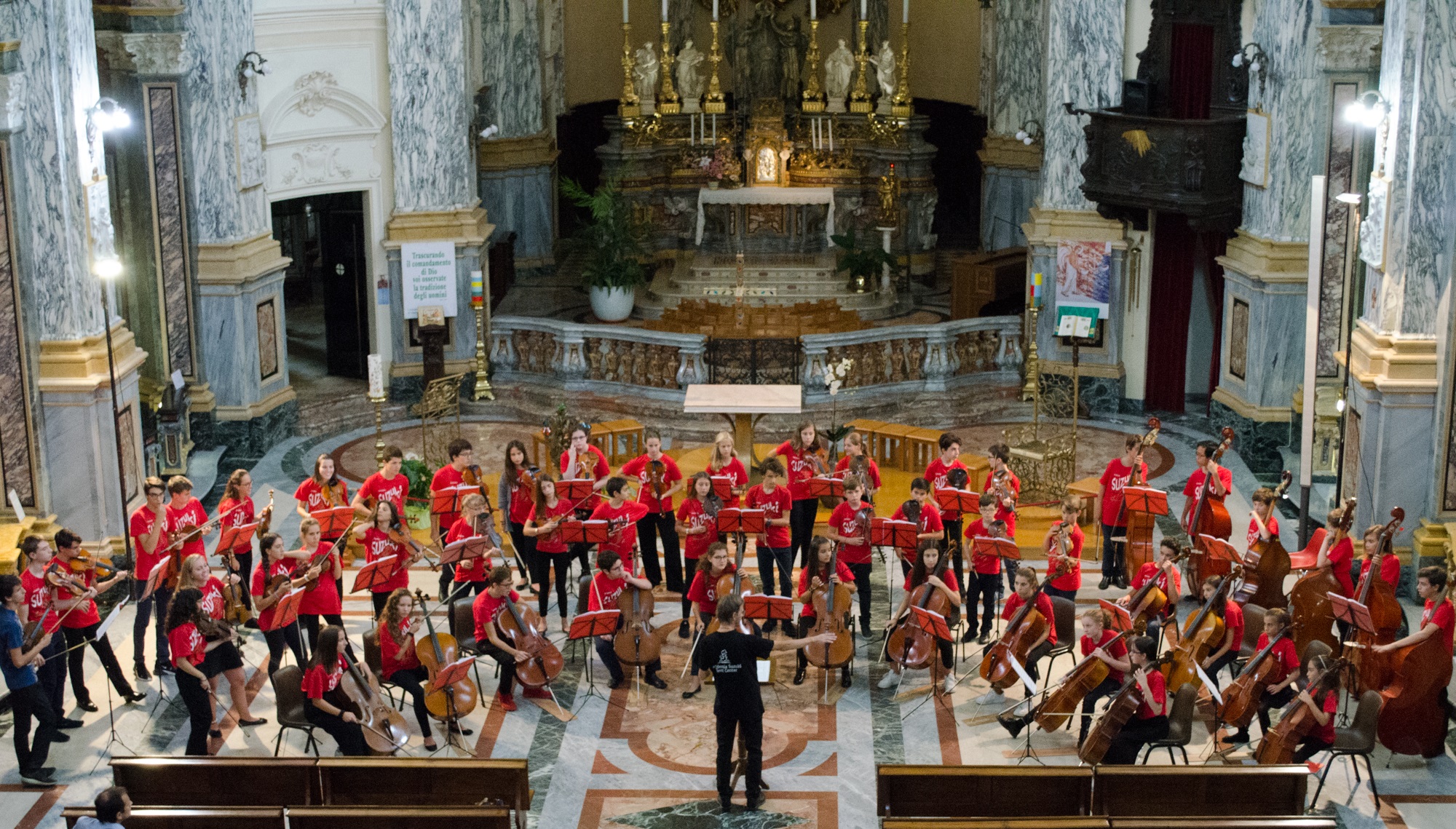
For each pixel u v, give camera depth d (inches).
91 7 633.0
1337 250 754.2
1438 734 488.1
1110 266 890.1
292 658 573.3
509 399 930.1
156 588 535.5
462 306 928.3
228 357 818.2
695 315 954.7
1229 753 490.0
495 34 1117.7
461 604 534.3
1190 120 796.6
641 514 567.2
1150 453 831.7
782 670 561.9
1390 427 619.5
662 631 536.4
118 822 363.3
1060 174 903.1
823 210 1167.0
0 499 621.3
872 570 665.0
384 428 894.4
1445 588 484.4
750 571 668.1
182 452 757.9
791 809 463.8
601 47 1234.6
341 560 658.8
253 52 808.9
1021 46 1086.4
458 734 509.7
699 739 510.0
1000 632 575.2
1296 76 751.1
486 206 1144.2
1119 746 457.4
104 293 596.7
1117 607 493.4
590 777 484.7
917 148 1185.4
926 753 498.0
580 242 1102.4
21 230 603.5
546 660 529.0
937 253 1196.5
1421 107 592.7
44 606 501.4
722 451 601.3
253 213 825.5
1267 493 567.5
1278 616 476.4
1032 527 701.3
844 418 878.4
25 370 613.3
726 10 1229.1
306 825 394.6
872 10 1215.6
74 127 614.5
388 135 903.1
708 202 1147.9
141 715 526.0
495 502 762.8
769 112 1203.9
